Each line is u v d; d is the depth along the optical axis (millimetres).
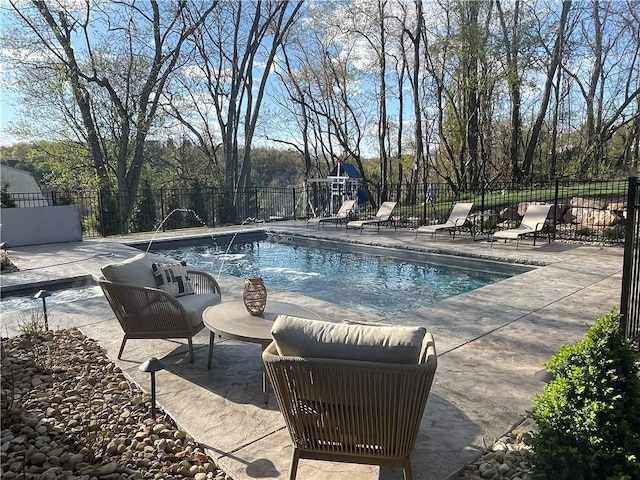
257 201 17594
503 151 20312
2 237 9844
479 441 2293
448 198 17047
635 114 17562
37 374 3240
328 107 24219
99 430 2494
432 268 8375
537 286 5801
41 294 4078
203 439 2363
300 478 2020
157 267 3820
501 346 3682
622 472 1666
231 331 2865
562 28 16297
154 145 22016
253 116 20391
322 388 1823
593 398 1813
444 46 15992
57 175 19906
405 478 1911
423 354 1999
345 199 18266
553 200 11078
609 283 5902
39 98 16641
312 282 7223
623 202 9938
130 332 3498
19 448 2297
